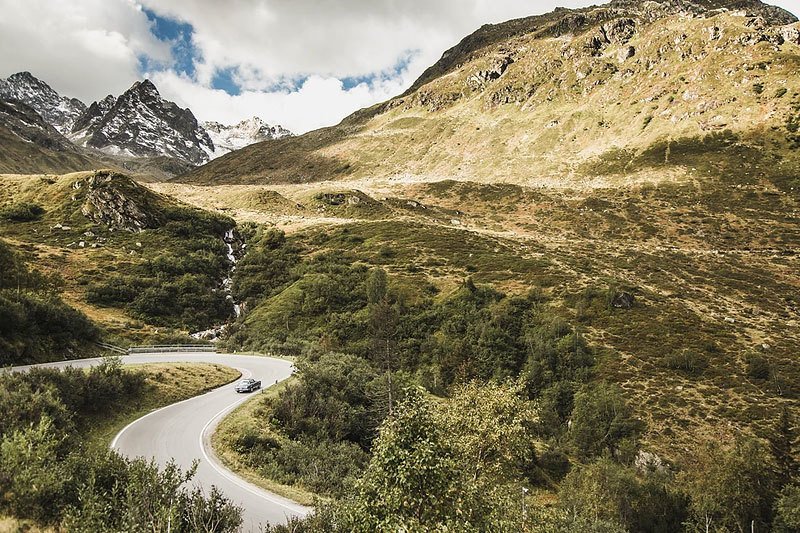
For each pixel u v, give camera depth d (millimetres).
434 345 73188
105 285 87312
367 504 11703
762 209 141250
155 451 26234
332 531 14750
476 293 84438
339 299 89375
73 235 110625
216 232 131625
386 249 114812
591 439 52594
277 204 196250
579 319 74375
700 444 48281
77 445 21297
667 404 54625
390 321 77062
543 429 55250
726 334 68062
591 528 32875
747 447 40938
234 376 47625
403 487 11359
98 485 15461
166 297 90312
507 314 75750
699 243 128000
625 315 74188
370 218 171875
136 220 120562
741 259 112125
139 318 82688
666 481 43219
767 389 55312
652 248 123875
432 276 97000
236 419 32750
